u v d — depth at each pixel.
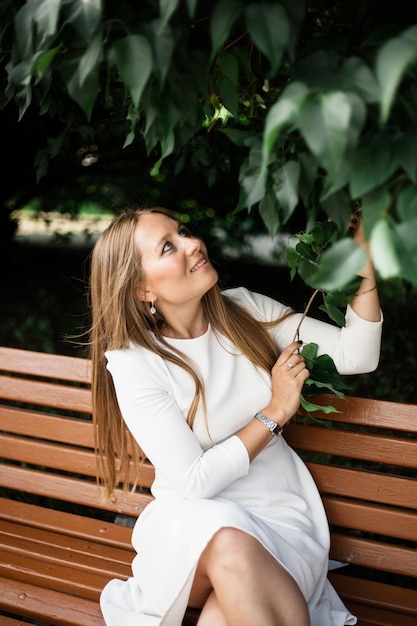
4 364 2.55
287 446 2.19
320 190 1.29
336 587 2.13
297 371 2.00
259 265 5.89
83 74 1.16
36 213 6.23
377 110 1.04
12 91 1.77
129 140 1.47
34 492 2.52
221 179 5.16
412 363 4.60
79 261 6.61
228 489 2.02
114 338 2.08
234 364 2.11
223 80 1.39
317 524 2.07
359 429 3.99
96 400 2.22
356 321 2.03
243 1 1.09
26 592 2.15
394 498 2.13
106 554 2.31
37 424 2.52
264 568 1.73
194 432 2.05
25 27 1.23
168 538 1.88
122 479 2.43
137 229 2.03
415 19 1.21
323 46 1.23
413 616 2.02
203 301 2.15
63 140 3.68
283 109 0.96
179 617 1.89
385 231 0.96
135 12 1.24
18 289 6.30
